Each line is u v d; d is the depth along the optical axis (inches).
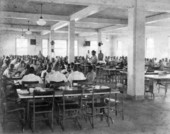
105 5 259.3
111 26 610.5
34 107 154.6
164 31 624.4
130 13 270.4
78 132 156.8
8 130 159.0
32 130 158.7
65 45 860.0
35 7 367.6
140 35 265.7
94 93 166.2
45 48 837.2
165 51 621.9
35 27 629.6
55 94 160.1
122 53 823.1
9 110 157.5
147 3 269.3
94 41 909.2
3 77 211.2
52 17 436.8
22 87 193.0
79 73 231.8
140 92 266.8
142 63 267.1
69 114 191.0
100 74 442.6
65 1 248.8
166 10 280.2
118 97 274.5
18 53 793.6
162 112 211.9
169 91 331.0
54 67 315.9
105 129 163.5
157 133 156.6
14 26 607.8
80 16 389.4
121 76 402.3
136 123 178.2
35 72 280.2
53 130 160.4
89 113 183.0
